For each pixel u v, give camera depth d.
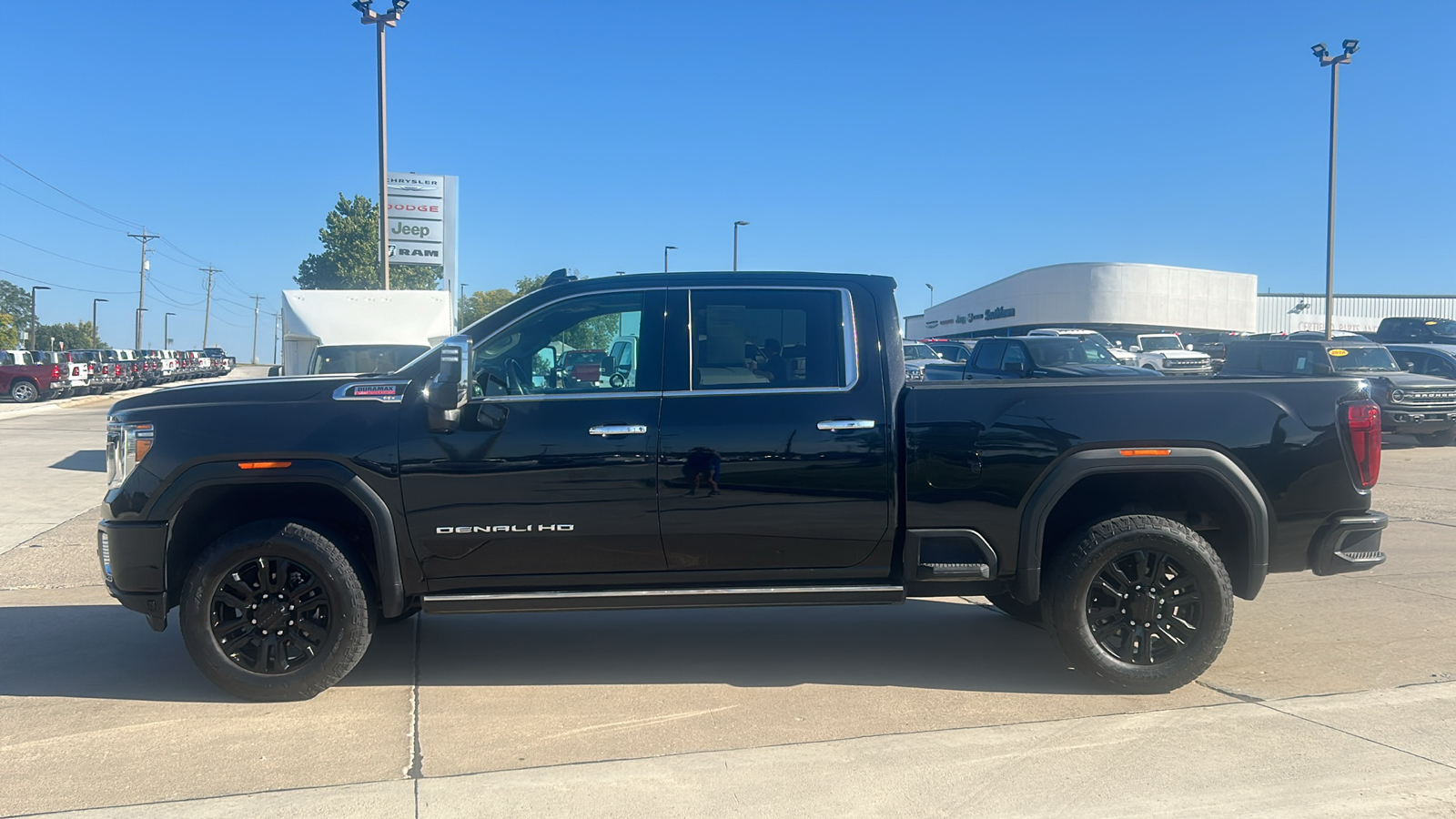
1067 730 4.34
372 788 3.75
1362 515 4.83
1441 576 7.29
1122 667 4.72
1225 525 4.97
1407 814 3.52
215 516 4.91
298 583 4.66
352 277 49.62
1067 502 5.02
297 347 14.77
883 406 4.71
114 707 4.65
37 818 3.52
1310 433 4.77
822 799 3.66
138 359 42.75
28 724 4.43
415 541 4.60
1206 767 3.93
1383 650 5.50
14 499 11.62
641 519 4.62
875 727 4.40
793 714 4.57
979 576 4.71
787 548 4.73
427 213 35.16
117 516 4.59
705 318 4.81
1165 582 4.75
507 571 4.68
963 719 4.50
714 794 3.70
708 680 5.09
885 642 5.79
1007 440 4.68
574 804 3.62
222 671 4.61
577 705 4.70
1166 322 55.94
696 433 4.62
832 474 4.65
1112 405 4.72
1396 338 29.62
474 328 4.82
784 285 4.88
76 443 18.52
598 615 6.44
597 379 4.77
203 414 4.61
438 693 4.88
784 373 4.77
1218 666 5.24
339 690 4.92
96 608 6.55
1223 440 4.71
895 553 4.81
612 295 4.87
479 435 4.57
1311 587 6.97
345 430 4.57
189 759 4.04
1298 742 4.18
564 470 4.57
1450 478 13.18
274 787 3.77
